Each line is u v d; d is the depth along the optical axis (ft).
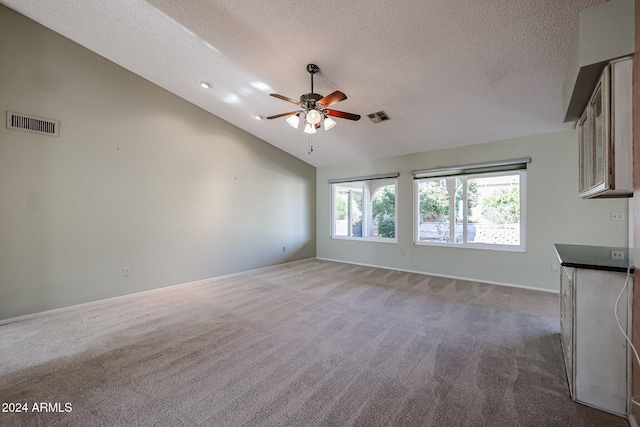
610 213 11.25
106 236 11.46
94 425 4.84
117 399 5.53
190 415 5.10
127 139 12.02
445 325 9.11
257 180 17.52
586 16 5.50
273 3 7.61
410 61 9.06
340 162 20.25
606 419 5.03
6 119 9.21
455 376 6.31
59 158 10.28
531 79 9.11
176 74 12.05
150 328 8.92
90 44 10.69
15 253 9.45
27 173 9.65
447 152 15.53
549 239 12.56
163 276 13.21
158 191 13.03
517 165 13.37
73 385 5.99
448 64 8.98
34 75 9.74
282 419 4.99
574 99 7.17
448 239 15.78
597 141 6.36
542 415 5.12
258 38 9.07
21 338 8.19
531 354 7.25
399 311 10.38
